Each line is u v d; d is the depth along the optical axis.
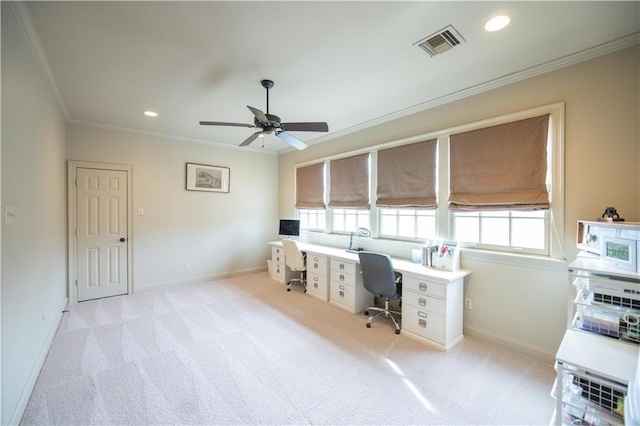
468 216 2.97
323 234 4.75
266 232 5.77
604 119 2.12
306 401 1.92
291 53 2.20
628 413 1.09
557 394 1.34
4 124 1.54
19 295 1.77
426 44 2.07
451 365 2.35
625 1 1.62
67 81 2.63
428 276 2.68
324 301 3.93
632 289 1.43
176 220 4.66
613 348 1.39
